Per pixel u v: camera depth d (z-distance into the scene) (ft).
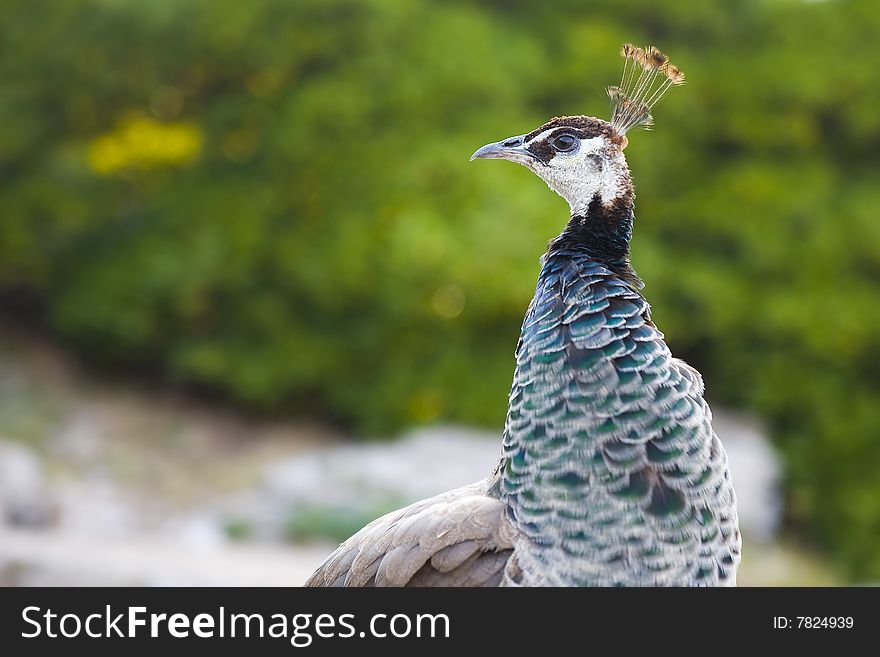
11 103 52.08
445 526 14.43
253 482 44.37
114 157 53.67
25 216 51.37
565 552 13.65
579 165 15.66
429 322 47.06
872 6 50.90
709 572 13.75
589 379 13.91
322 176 48.44
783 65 50.24
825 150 51.47
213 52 50.26
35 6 51.34
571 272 14.71
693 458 13.74
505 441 14.74
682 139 50.47
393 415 46.52
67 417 48.34
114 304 49.14
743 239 48.34
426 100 48.52
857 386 47.88
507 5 53.16
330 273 46.88
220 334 49.14
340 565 15.81
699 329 47.39
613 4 52.01
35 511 40.83
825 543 45.88
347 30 49.24
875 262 48.67
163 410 49.44
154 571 33.47
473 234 45.39
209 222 49.19
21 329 53.93
